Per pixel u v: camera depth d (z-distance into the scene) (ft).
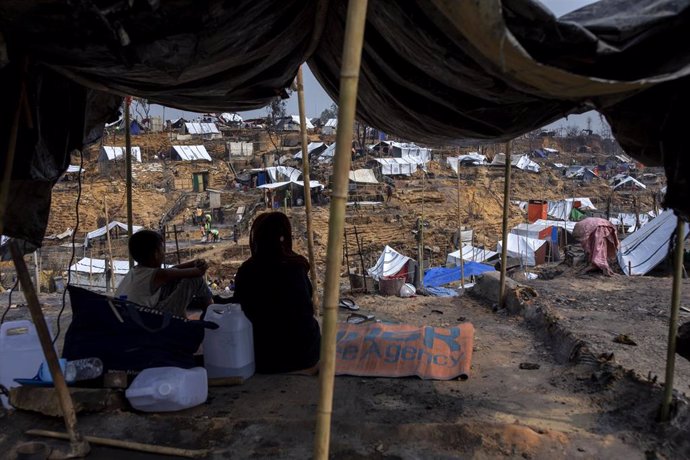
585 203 171.22
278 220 15.05
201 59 9.64
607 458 10.53
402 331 17.34
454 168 184.75
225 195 143.02
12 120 9.39
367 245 112.68
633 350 17.78
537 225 111.65
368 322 20.51
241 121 232.32
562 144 340.59
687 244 49.57
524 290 22.71
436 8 8.02
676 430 11.21
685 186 9.90
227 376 14.42
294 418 12.05
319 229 114.11
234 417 12.19
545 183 201.87
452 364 15.65
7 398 12.34
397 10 8.91
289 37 11.21
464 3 6.72
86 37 8.27
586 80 7.77
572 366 15.80
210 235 114.93
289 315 14.93
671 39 8.38
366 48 11.01
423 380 14.94
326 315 7.07
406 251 115.24
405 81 11.03
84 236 114.42
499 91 10.27
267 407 12.89
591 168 262.47
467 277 85.25
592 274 35.09
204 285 16.24
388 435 11.09
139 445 10.61
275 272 14.94
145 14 7.89
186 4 8.00
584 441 11.09
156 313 13.25
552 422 12.24
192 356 13.82
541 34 7.68
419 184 162.40
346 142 6.79
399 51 10.17
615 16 8.36
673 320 11.34
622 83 7.80
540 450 10.73
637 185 208.85
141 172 149.28
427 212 140.05
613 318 22.08
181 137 190.70
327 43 12.36
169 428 11.44
